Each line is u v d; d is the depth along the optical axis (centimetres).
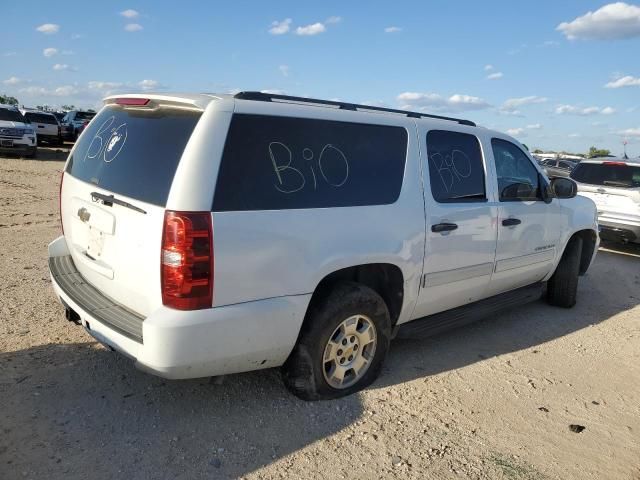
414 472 301
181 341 286
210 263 290
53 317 470
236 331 302
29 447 295
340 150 357
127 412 337
